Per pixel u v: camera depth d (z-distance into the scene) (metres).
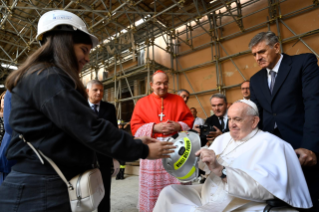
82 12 6.16
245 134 1.65
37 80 0.80
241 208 1.39
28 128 0.82
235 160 1.52
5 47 8.34
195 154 1.32
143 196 2.09
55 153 0.82
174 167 1.36
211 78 6.50
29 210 0.79
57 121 0.77
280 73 1.86
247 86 3.49
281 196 1.22
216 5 6.17
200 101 6.70
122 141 0.81
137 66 7.63
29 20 6.44
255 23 5.67
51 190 0.82
